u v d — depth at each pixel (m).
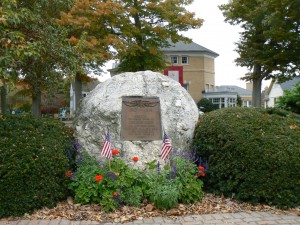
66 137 5.77
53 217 4.47
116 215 4.53
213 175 5.56
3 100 13.81
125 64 17.69
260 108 6.62
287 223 4.29
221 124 5.68
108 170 5.11
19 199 4.54
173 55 42.41
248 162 5.07
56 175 4.99
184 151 5.91
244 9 18.84
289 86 38.88
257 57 19.25
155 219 4.43
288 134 5.42
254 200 5.04
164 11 16.05
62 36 6.74
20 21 5.52
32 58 6.40
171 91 6.22
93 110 5.87
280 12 16.33
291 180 4.96
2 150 4.65
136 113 5.85
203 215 4.59
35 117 5.91
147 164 5.42
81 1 13.20
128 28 15.45
